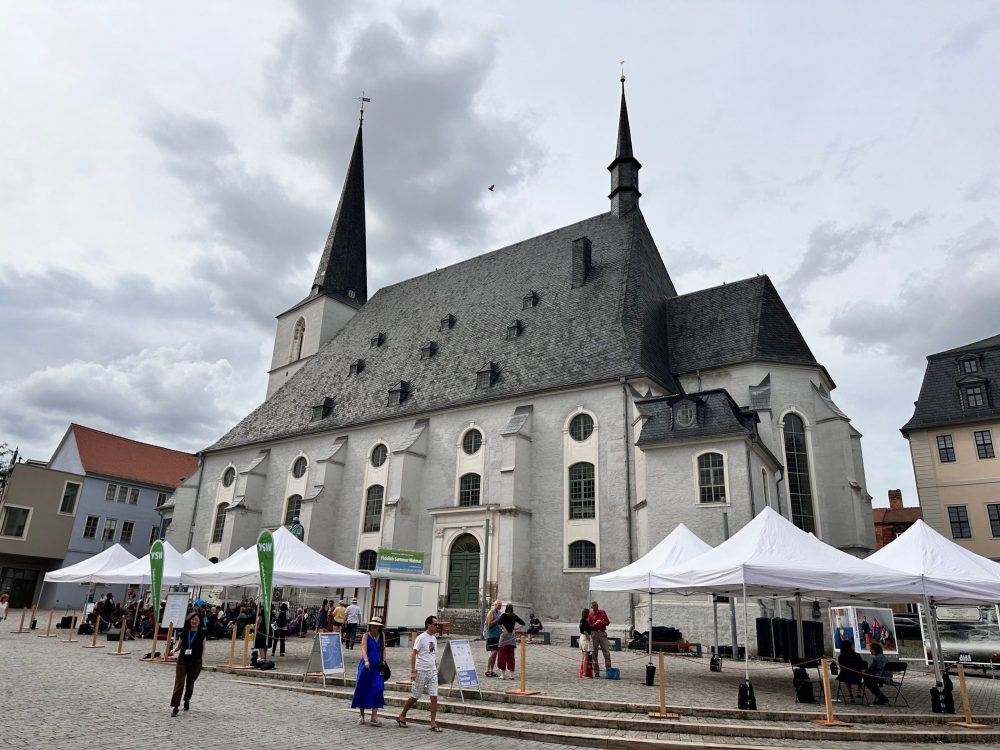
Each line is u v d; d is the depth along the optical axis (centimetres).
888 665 1594
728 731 1241
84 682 1595
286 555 2306
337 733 1159
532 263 4606
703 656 2445
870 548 3319
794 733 1229
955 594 1495
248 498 4569
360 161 6788
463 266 5150
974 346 4462
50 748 920
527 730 1240
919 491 4253
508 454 3381
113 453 6366
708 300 3969
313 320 5931
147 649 2506
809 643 2073
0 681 1517
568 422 3425
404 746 1084
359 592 3172
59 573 3064
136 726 1110
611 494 3170
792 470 3350
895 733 1237
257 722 1214
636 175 4591
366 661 1292
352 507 4150
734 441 2808
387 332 5106
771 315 3700
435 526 3606
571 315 3944
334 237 6344
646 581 1786
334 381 4978
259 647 1981
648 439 3011
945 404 4297
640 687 1631
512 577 3172
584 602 3077
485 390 3831
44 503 5616
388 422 4181
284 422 4891
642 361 3416
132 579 2872
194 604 2923
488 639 2164
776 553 1616
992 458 4072
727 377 3559
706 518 2778
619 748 1160
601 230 4428
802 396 3469
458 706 1439
